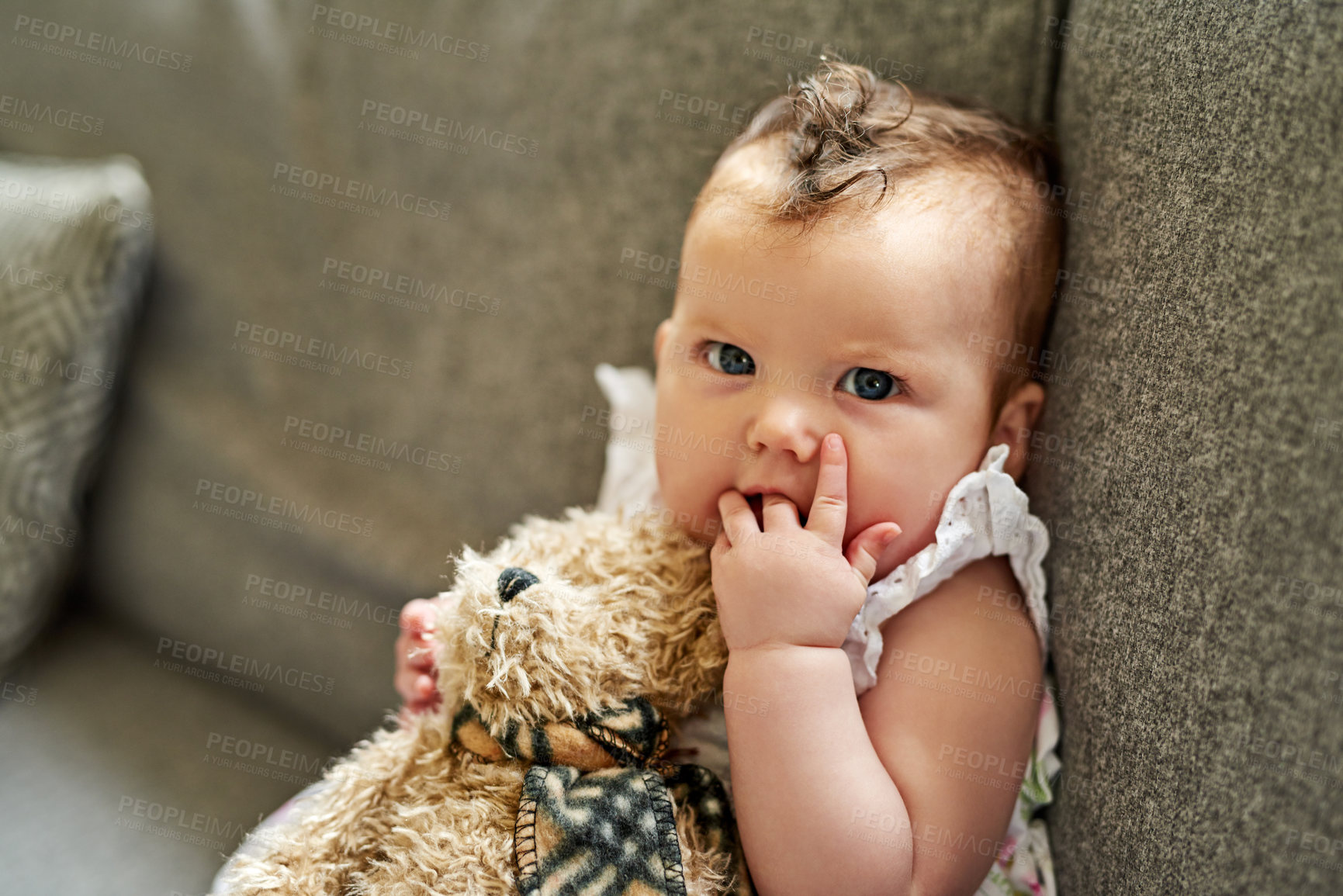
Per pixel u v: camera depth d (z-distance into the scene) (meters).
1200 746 0.48
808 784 0.56
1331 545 0.42
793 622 0.58
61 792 0.90
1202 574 0.50
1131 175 0.63
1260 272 0.49
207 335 1.09
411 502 1.02
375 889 0.53
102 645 1.09
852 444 0.62
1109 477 0.61
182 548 1.07
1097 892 0.58
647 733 0.58
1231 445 0.49
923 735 0.61
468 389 1.01
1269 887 0.43
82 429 1.02
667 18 0.91
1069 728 0.64
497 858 0.53
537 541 0.65
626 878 0.53
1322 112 0.47
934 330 0.62
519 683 0.55
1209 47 0.56
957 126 0.70
